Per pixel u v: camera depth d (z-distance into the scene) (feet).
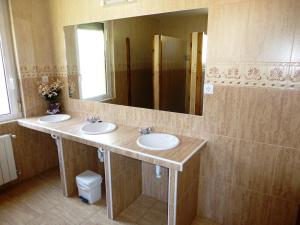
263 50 5.47
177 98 6.98
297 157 5.57
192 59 6.50
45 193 8.75
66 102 10.04
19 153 9.37
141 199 8.37
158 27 6.89
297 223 5.74
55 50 9.80
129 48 7.63
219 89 6.23
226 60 5.99
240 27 5.64
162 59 7.04
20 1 8.63
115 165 6.98
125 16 7.44
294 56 5.16
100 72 8.54
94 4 8.05
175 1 6.43
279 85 5.44
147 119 7.73
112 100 8.48
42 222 7.17
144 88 7.59
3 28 8.47
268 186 6.08
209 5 5.94
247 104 5.92
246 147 6.17
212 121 6.52
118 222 7.17
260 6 5.31
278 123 5.63
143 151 5.84
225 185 6.72
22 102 9.34
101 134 7.22
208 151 6.77
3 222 7.18
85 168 9.08
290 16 5.04
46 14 9.53
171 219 5.84
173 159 5.38
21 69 9.00
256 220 6.47
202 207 7.31
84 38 8.68
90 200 8.00
